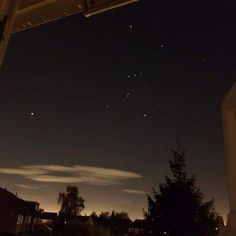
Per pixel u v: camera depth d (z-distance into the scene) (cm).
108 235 2462
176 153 1532
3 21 133
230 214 315
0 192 3098
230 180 327
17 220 3488
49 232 4262
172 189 1481
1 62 138
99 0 175
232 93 330
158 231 1473
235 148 333
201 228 1444
